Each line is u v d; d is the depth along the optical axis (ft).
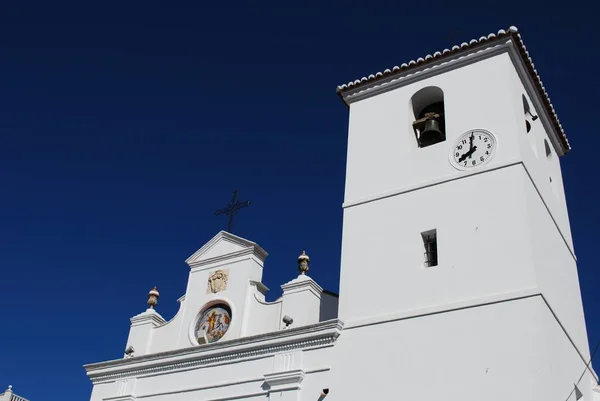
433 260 63.52
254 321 69.46
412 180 68.23
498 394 52.95
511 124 65.46
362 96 78.23
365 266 65.72
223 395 65.41
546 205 67.31
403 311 60.90
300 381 61.72
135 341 75.61
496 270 58.54
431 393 55.83
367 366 59.77
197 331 72.54
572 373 59.98
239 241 75.31
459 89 71.00
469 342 56.34
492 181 63.21
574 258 73.61
